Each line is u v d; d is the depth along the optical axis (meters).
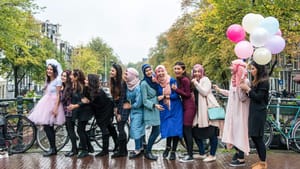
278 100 8.64
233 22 14.62
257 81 6.08
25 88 37.72
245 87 6.22
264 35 6.40
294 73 34.88
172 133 7.08
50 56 32.19
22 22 20.89
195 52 30.67
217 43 24.94
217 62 27.64
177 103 7.18
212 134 7.15
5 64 27.00
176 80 7.20
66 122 7.72
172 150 7.36
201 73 7.19
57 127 8.32
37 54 28.69
